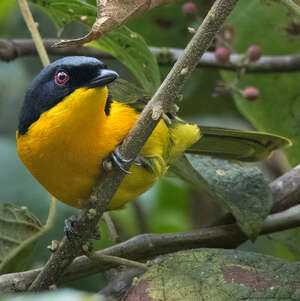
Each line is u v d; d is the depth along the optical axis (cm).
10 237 716
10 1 1143
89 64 656
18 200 927
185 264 598
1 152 973
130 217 1092
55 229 899
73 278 681
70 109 650
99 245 951
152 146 728
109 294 685
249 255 609
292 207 748
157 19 1029
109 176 598
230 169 774
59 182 699
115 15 507
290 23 943
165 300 565
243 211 722
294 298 556
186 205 1172
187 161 761
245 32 958
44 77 673
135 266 615
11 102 1148
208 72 1142
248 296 560
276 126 921
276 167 1129
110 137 674
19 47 922
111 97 723
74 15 764
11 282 627
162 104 534
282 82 933
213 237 729
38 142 672
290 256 975
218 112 1191
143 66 737
